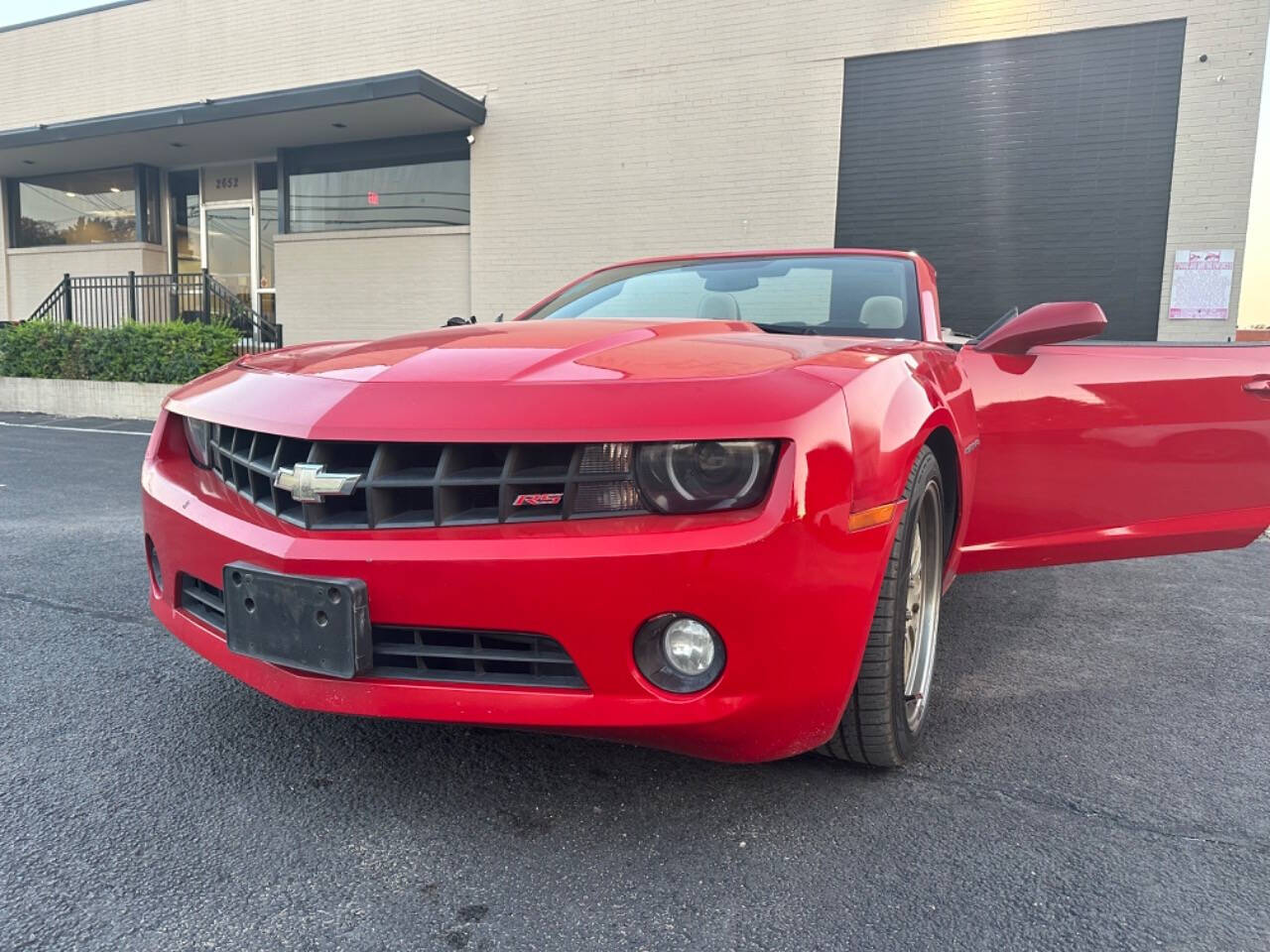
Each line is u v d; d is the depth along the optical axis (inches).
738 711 62.9
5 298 579.2
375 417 67.9
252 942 57.9
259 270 531.2
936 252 370.6
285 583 67.5
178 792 77.0
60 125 470.3
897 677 75.4
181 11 511.5
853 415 66.9
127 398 405.7
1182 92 331.0
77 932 58.6
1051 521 106.9
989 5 352.5
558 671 65.8
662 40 401.7
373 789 78.0
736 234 397.1
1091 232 348.5
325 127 442.0
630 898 63.0
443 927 59.7
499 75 432.5
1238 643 122.4
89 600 130.8
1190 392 108.4
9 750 84.3
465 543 63.7
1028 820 74.2
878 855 68.7
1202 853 69.6
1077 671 110.7
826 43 376.8
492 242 438.9
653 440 62.6
